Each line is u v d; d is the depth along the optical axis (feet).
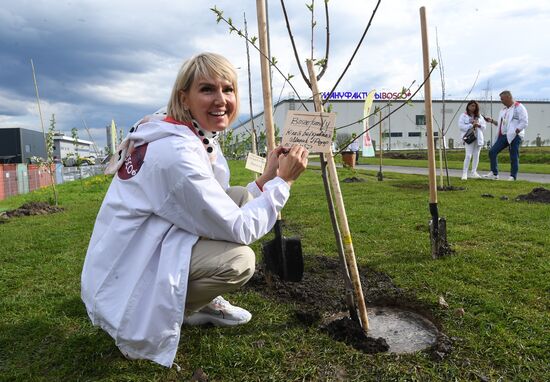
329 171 7.61
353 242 13.76
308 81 7.46
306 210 20.15
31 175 56.18
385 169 54.44
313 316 8.16
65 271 12.00
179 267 6.05
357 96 154.81
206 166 6.29
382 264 11.25
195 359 6.97
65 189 45.83
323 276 10.62
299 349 7.13
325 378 6.35
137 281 6.02
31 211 24.63
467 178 35.12
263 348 7.20
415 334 7.85
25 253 14.16
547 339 7.00
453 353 6.77
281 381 6.31
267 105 9.21
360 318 8.13
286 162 6.78
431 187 11.48
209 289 6.61
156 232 6.15
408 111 190.60
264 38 9.05
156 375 6.60
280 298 9.34
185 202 5.99
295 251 9.98
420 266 10.88
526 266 10.53
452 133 193.88
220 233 6.23
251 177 41.27
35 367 6.98
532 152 94.99
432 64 8.82
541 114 220.84
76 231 17.97
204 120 6.88
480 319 7.78
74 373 6.76
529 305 8.36
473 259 11.22
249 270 6.83
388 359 6.72
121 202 6.25
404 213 18.42
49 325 8.46
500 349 6.79
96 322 6.41
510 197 22.75
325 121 7.00
